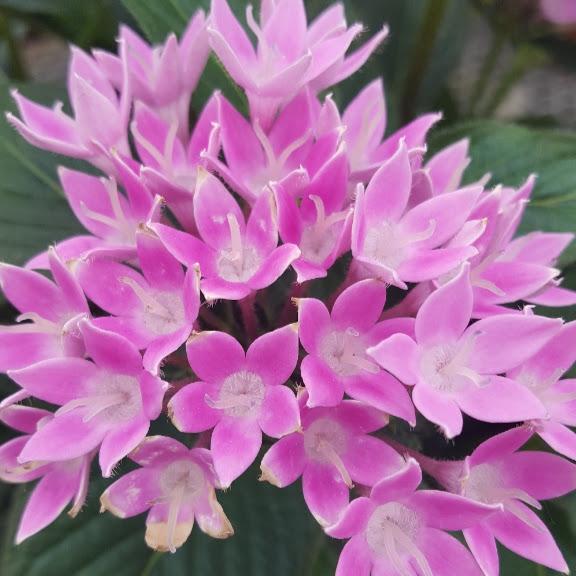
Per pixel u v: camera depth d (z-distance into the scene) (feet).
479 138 0.32
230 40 0.24
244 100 0.30
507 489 0.21
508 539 0.20
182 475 0.20
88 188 0.25
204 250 0.21
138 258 0.22
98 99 0.24
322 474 0.19
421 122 0.24
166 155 0.24
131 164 0.23
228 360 0.19
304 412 0.19
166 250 0.21
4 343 0.22
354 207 0.20
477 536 0.19
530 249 0.25
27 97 0.33
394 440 0.23
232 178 0.22
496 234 0.22
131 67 0.25
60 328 0.22
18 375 0.20
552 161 0.31
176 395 0.19
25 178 0.31
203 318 0.24
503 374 0.21
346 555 0.18
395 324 0.20
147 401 0.19
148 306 0.21
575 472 0.20
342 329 0.20
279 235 0.21
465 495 0.20
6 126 0.32
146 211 0.23
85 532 0.26
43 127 0.25
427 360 0.20
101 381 0.21
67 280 0.20
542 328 0.20
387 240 0.22
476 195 0.21
